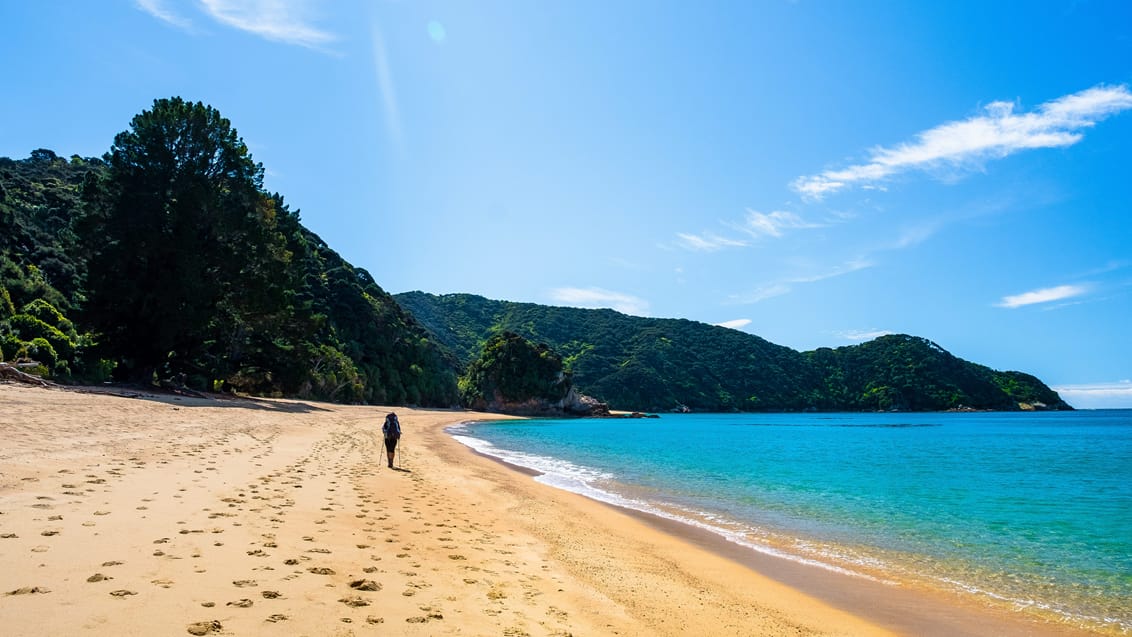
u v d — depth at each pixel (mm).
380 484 15109
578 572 9258
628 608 7734
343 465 17891
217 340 46688
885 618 8570
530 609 6922
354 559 7770
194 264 36250
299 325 53375
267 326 48125
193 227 37719
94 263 35062
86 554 6414
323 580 6641
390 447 19484
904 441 56781
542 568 9109
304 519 9703
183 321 36375
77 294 40406
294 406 47781
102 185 38312
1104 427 90062
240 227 40844
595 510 16109
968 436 66500
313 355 67688
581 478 23609
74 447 13695
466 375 131375
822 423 107750
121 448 14609
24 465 10891
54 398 23219
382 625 5551
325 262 101875
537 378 123562
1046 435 68812
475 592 7215
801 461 33969
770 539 13539
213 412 29875
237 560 6898
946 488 23172
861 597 9508
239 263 40562
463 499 14922
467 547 9688
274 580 6375
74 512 8117
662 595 8617
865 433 72938
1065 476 27781
